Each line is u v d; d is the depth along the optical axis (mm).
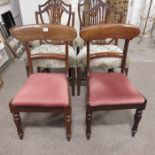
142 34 3668
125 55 1507
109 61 1738
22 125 1594
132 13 3990
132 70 2469
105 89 1317
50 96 1240
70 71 1895
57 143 1431
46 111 1250
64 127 1573
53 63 1768
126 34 1349
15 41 2928
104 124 1601
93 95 1271
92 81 1421
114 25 1319
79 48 2025
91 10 1875
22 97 1232
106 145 1412
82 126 1583
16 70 2475
